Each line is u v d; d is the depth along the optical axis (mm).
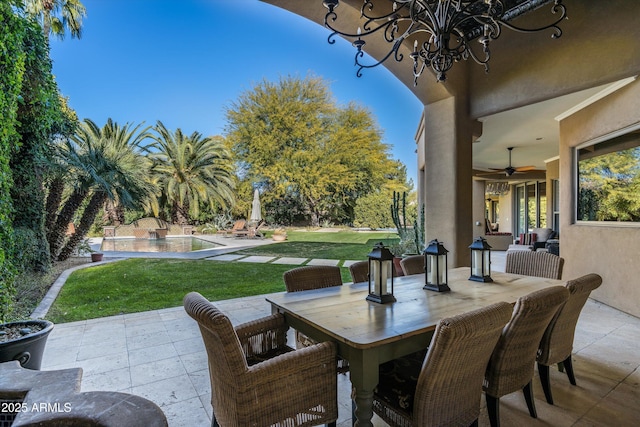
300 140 18266
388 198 17719
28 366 2176
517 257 3176
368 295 2094
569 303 2025
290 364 1448
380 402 1612
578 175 4984
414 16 2494
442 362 1342
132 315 3922
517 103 4156
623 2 3365
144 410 1289
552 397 2176
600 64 3508
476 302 2010
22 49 3729
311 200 18844
